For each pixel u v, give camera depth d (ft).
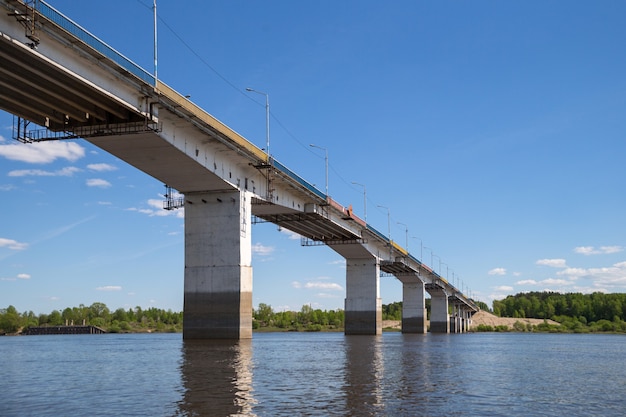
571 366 138.82
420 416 61.98
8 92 139.13
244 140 194.59
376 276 364.38
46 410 65.98
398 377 98.32
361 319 363.15
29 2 115.24
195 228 208.95
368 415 61.52
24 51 119.44
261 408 64.69
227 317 201.36
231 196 207.31
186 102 162.91
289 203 248.93
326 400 70.64
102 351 194.08
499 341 338.75
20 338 440.86
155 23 155.02
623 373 120.37
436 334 479.00
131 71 142.20
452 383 92.22
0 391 83.35
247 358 136.26
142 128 153.79
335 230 315.99
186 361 127.44
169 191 210.59
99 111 153.38
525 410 68.69
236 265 203.00
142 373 104.53
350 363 127.24
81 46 128.88
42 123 155.94
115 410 64.80
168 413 61.98
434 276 511.81
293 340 300.20
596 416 66.03
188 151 176.35
